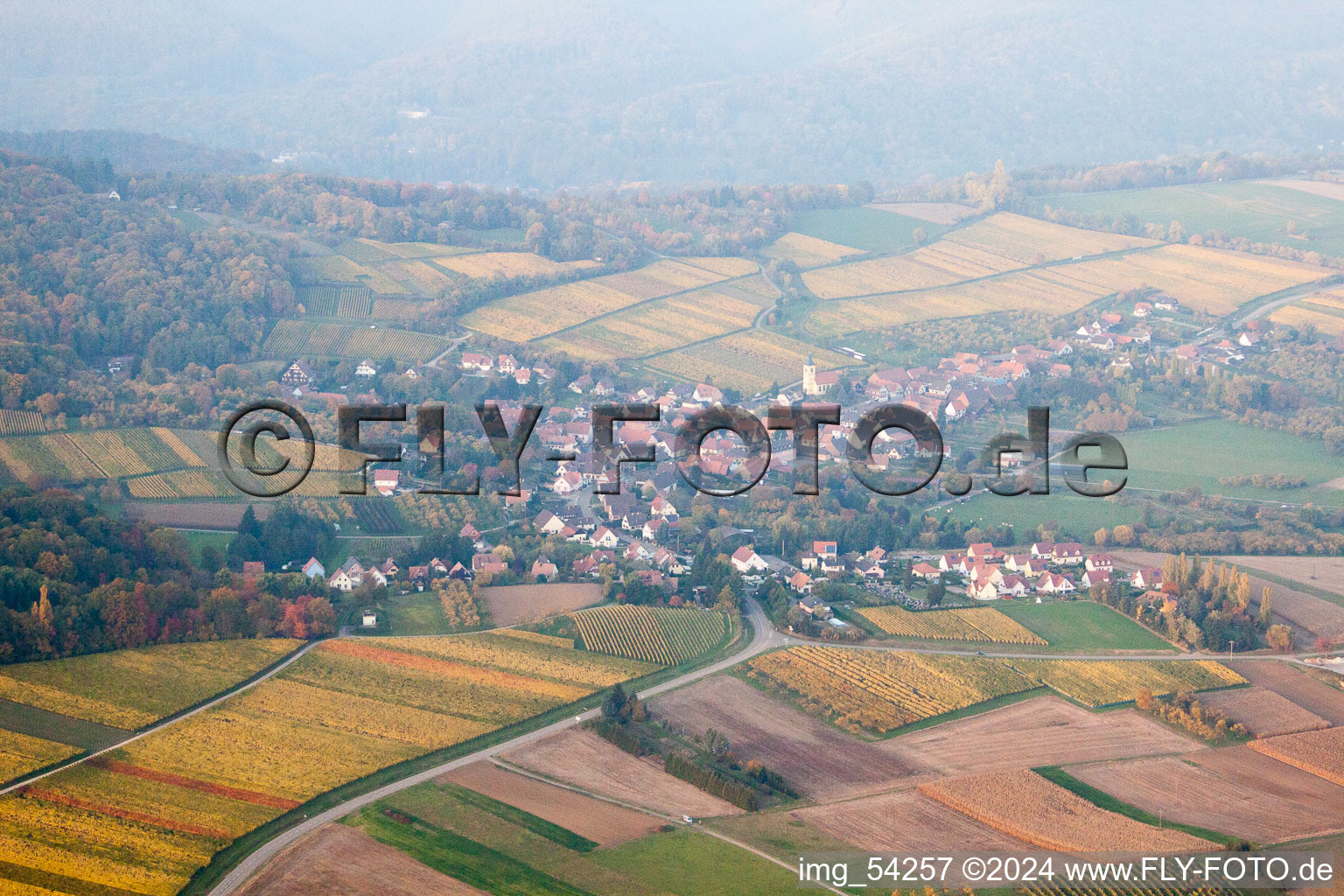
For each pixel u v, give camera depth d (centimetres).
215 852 16325
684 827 17262
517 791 18088
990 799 18050
